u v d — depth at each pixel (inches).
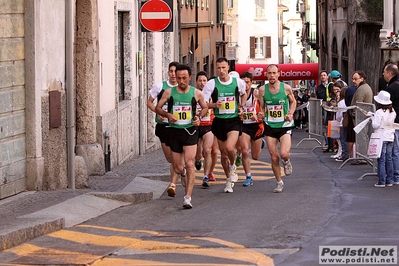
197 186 1272.1
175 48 2581.2
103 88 1448.1
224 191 1186.6
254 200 1091.9
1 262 717.3
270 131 1164.5
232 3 6983.3
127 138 1679.4
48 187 1107.3
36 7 1061.8
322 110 2012.8
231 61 3361.2
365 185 1256.2
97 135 1409.9
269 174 1443.2
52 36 1119.0
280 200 1086.4
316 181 1318.9
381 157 1229.1
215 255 729.0
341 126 1635.1
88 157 1358.3
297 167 1571.1
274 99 1154.0
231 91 1168.2
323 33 3814.0
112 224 917.8
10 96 1026.7
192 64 3235.7
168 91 1040.2
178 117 1036.5
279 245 769.6
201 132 1248.2
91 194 1051.9
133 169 1478.8
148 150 1930.4
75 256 738.2
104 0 1465.3
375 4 2824.8
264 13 7012.8
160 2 1504.7
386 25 2486.5
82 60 1386.6
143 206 1049.5
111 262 714.8
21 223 836.0
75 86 1384.1
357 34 2896.2
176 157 1051.3
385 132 1228.5
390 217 928.3
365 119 1445.6
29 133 1071.0
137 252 755.4
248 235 826.2
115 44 1560.0
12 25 1031.0
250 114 1275.8
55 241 810.2
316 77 3469.5
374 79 2746.1
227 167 1187.9
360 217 930.1
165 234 845.8
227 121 1167.6
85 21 1382.9
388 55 2456.9
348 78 3083.2
